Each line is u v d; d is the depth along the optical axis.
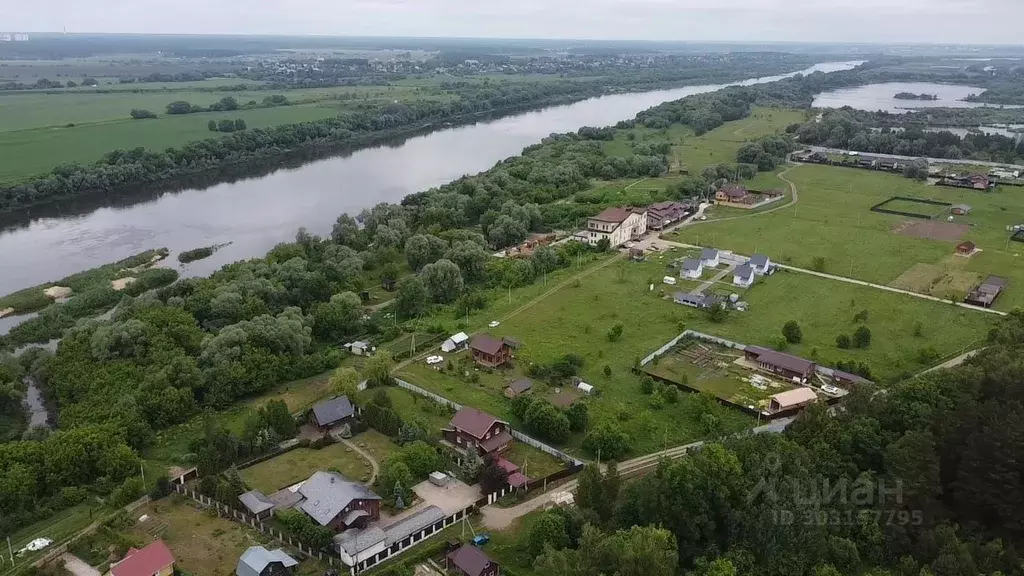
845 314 160.38
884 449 91.50
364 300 174.75
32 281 190.88
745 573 75.25
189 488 100.44
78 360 134.38
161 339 137.25
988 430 82.62
